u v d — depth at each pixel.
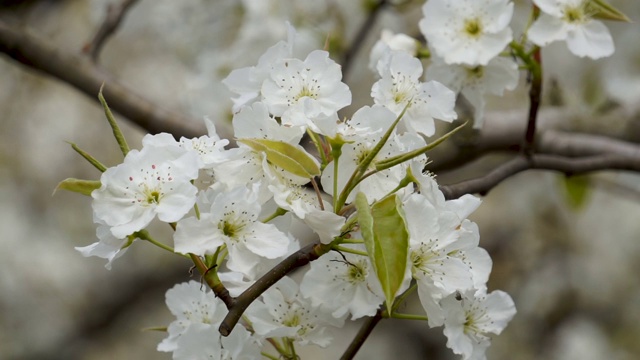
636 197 2.03
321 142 1.23
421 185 1.22
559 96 1.89
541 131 1.66
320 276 1.24
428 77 1.37
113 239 1.21
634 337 2.59
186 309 1.27
